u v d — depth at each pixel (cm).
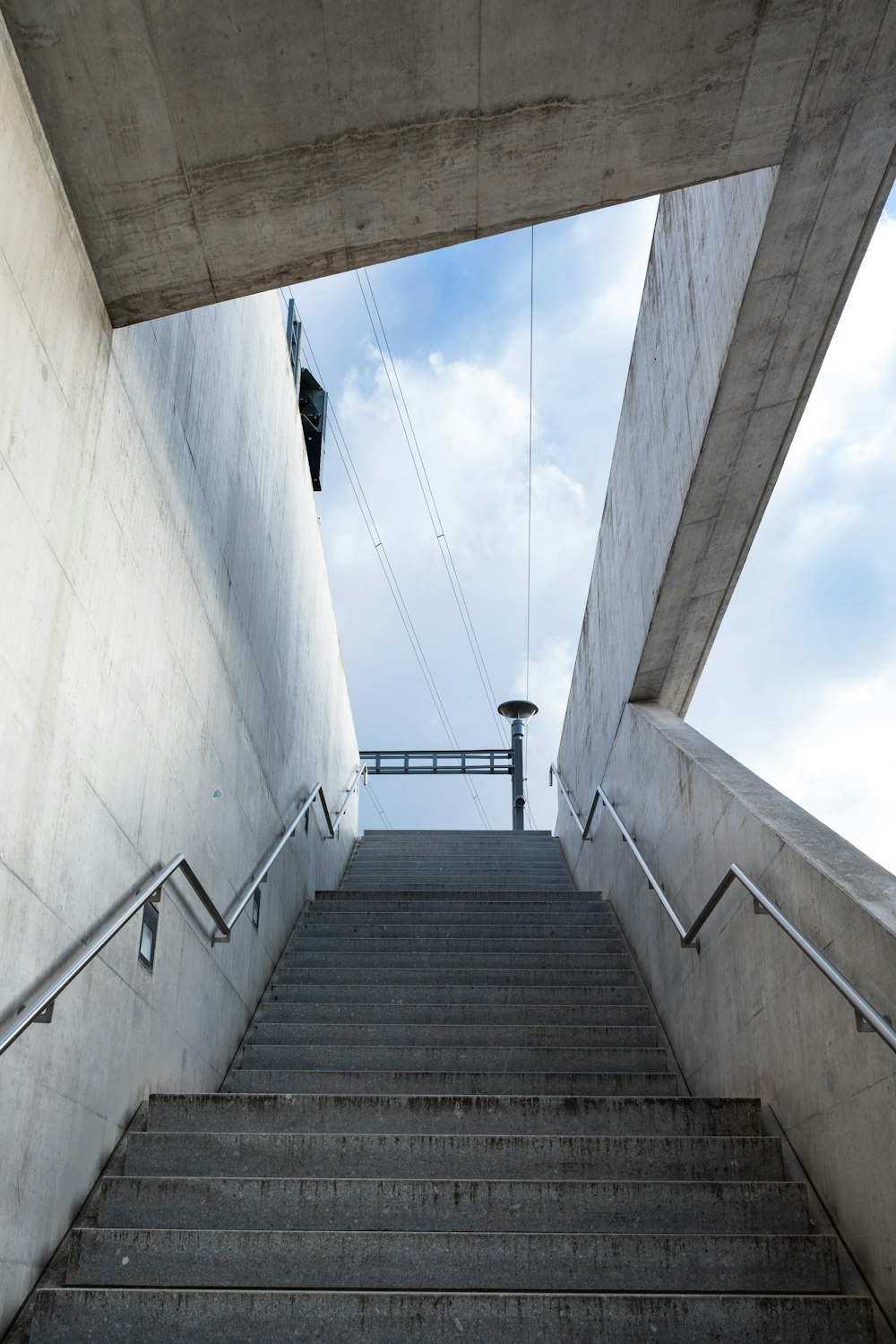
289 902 679
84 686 302
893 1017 275
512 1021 545
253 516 575
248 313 575
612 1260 296
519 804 1616
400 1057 488
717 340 447
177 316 416
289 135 286
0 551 239
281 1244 294
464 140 300
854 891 307
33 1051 266
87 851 304
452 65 282
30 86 262
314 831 813
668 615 595
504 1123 379
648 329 604
